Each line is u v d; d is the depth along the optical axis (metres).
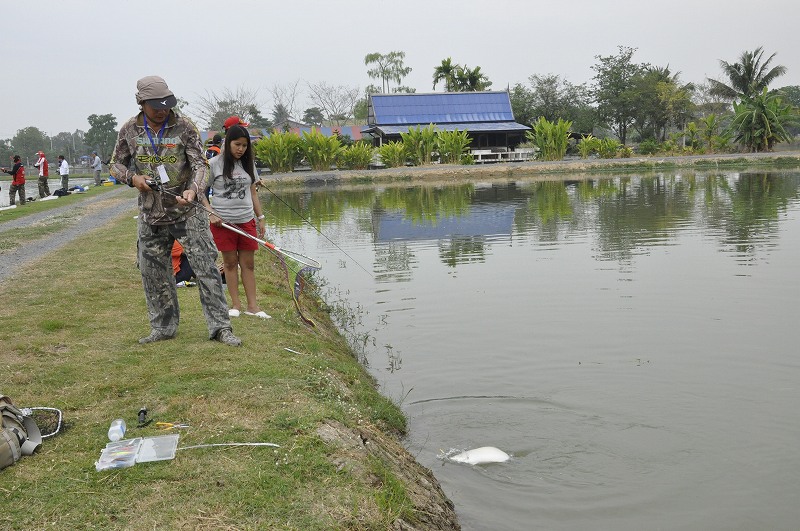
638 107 68.56
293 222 22.48
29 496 3.88
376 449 5.03
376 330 9.78
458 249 16.27
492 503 5.24
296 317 8.26
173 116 6.19
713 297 10.92
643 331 9.34
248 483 4.05
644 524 4.98
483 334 9.43
